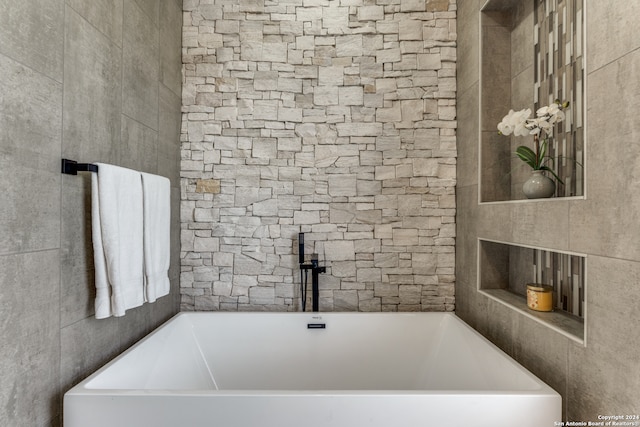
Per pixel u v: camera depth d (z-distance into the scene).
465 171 2.00
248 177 2.16
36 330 1.03
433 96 2.15
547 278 1.53
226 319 1.97
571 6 1.38
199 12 2.16
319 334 1.98
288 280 2.16
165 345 1.67
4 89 0.91
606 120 0.97
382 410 1.06
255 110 2.16
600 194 0.99
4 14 0.91
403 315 1.99
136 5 1.62
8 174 0.93
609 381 0.95
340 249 2.15
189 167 2.15
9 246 0.93
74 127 1.20
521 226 1.42
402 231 2.15
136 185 1.42
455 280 2.15
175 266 2.09
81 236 1.24
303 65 2.16
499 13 1.81
